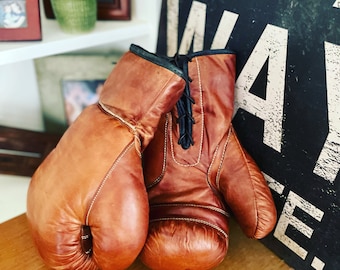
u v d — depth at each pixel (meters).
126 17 0.93
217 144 0.69
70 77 1.06
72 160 0.61
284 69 0.63
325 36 0.56
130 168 0.60
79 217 0.60
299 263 0.70
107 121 0.62
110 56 1.03
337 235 0.62
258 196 0.67
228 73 0.69
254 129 0.72
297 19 0.59
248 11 0.66
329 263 0.65
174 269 0.63
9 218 0.88
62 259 0.62
